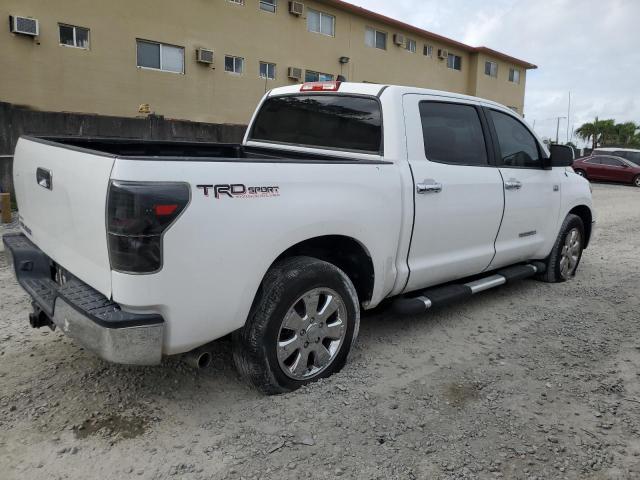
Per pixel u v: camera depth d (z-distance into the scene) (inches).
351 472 104.6
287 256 136.5
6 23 601.3
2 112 425.7
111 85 691.4
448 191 163.3
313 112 177.2
